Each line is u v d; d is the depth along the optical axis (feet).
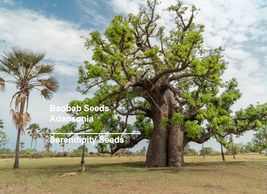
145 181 45.91
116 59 61.11
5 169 71.77
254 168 69.05
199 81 89.25
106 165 84.69
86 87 71.61
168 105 82.02
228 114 81.61
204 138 82.84
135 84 74.74
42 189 38.50
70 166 81.66
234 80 92.22
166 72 72.28
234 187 41.73
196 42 63.93
